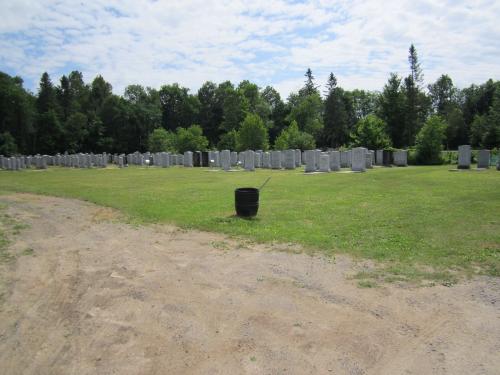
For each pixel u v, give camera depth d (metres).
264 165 36.66
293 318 5.16
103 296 6.18
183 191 18.20
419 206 12.35
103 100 100.56
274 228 9.92
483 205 12.13
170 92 107.94
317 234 9.17
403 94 63.62
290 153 33.44
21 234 10.40
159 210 13.07
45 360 4.46
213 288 6.29
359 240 8.53
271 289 6.13
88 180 26.80
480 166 28.11
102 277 7.03
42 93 90.81
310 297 5.77
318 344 4.52
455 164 36.56
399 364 4.10
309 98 87.19
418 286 6.03
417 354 4.27
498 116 53.91
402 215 10.99
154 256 8.15
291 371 4.02
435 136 38.00
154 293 6.20
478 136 64.00
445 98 94.31
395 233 9.00
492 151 35.03
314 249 8.05
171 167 41.88
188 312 5.48
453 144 77.00
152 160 50.22
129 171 37.28
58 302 6.03
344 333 4.73
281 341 4.61
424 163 38.22
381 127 43.00
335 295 5.80
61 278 7.04
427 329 4.77
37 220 12.21
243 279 6.61
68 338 4.93
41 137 84.12
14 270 7.51
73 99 100.38
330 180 21.70
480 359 4.14
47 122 83.94
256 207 11.44
